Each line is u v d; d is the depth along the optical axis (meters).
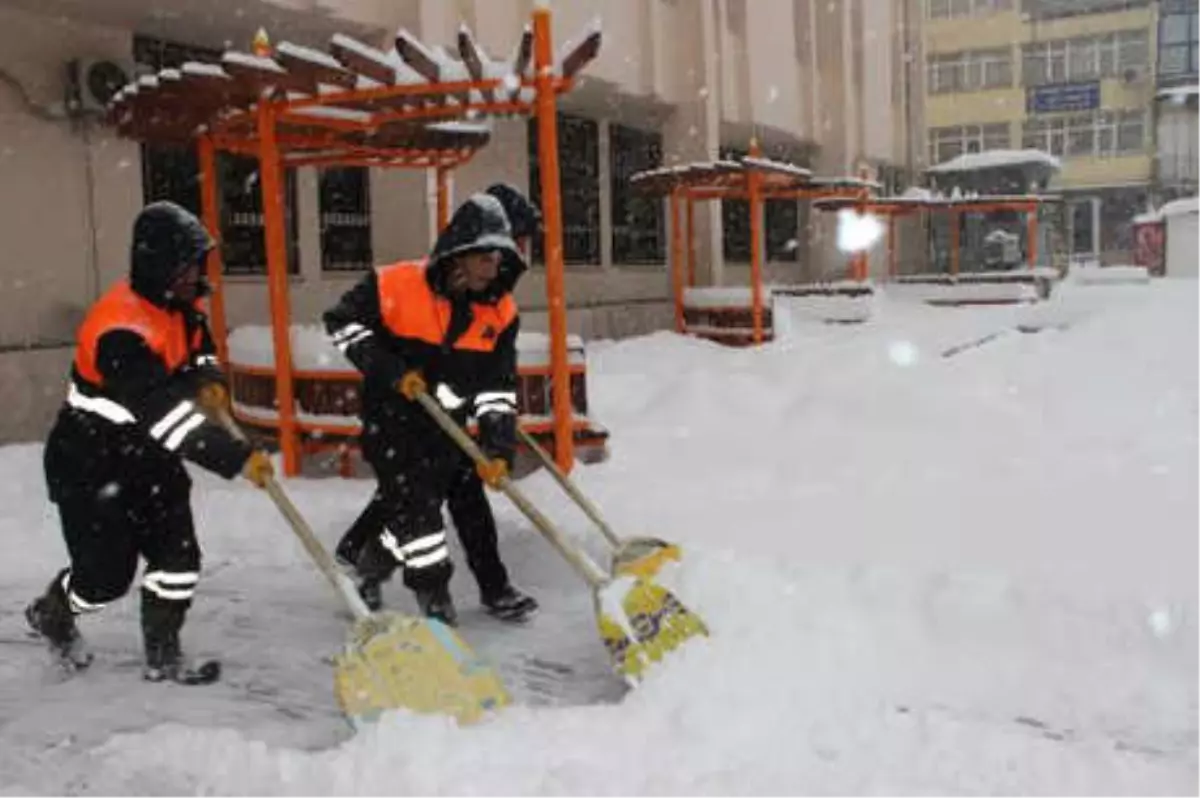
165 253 3.85
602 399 10.17
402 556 4.60
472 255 4.33
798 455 7.64
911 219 34.75
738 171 15.05
